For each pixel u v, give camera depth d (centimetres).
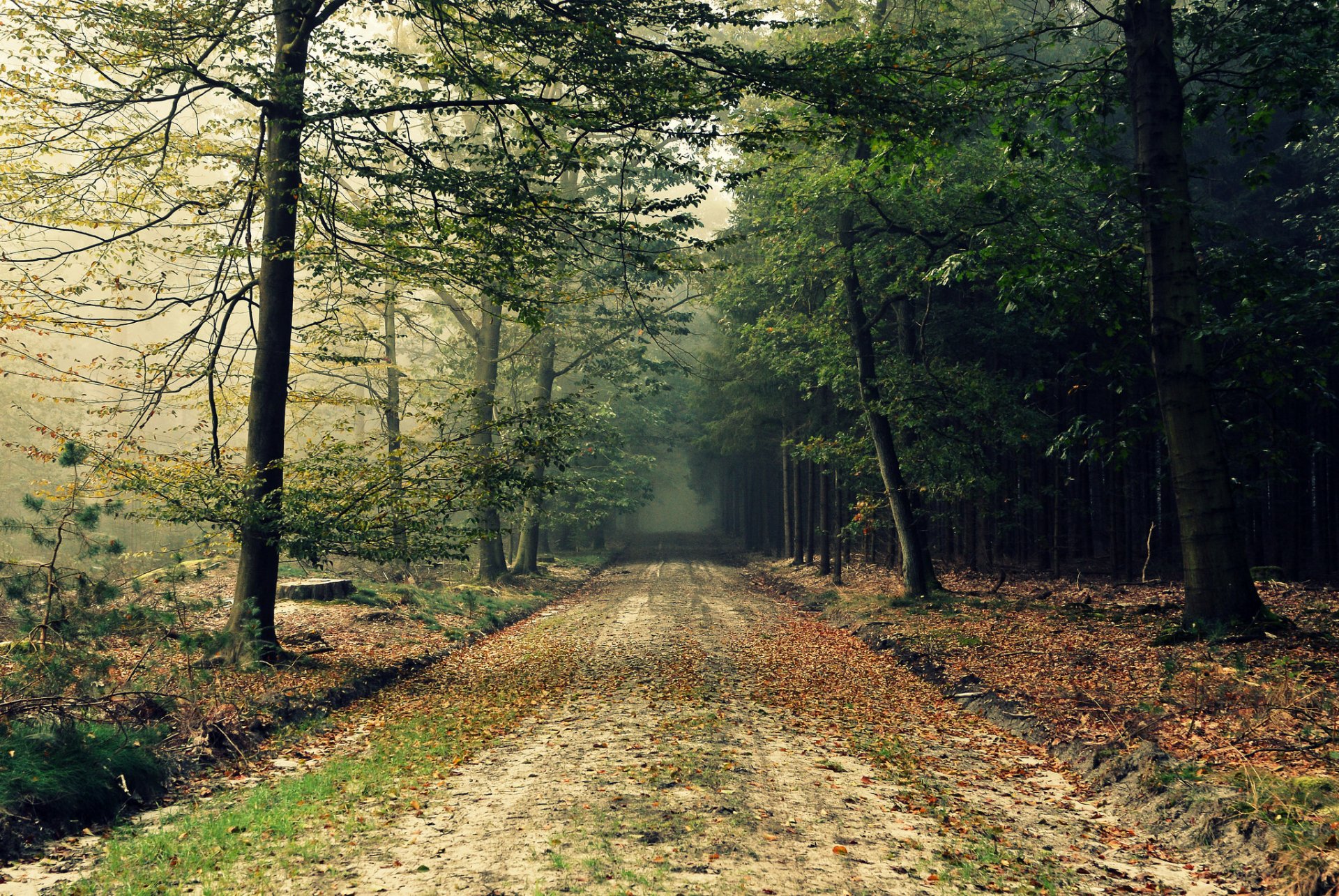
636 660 1392
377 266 1335
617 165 2552
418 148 1348
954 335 2338
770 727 927
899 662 1404
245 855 552
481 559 2817
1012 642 1387
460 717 1002
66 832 604
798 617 2108
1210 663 1027
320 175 1314
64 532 920
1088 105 1370
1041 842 589
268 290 1328
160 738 797
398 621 1756
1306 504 2081
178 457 1319
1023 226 1620
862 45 1262
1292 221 1919
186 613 1298
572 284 2919
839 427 2958
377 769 770
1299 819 551
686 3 1210
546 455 1433
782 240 2178
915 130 1268
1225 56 1256
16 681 786
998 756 834
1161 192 1168
